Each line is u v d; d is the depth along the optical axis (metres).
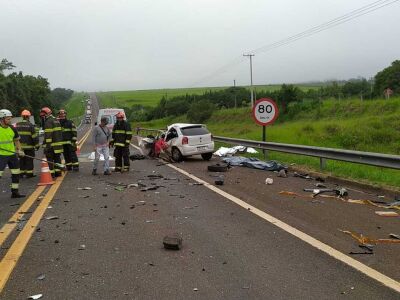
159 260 5.80
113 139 15.16
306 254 5.94
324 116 33.91
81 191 11.26
